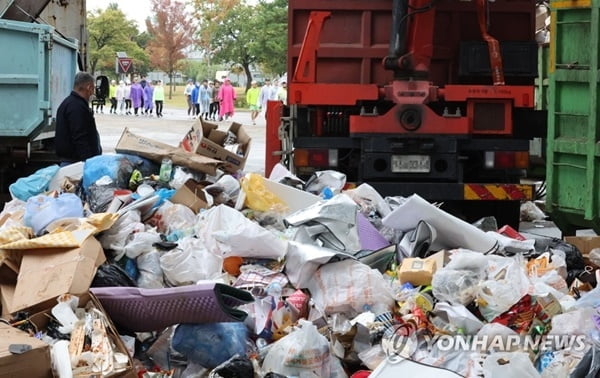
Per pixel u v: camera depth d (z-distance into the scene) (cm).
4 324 491
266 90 4109
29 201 678
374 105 1013
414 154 981
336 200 651
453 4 1012
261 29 6266
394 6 970
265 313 552
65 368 454
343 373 513
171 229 669
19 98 1084
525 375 460
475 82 1017
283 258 601
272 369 500
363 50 1014
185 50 7856
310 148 1005
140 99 4578
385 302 562
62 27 1406
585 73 828
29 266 543
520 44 994
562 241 711
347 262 582
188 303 502
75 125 989
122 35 7556
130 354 495
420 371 478
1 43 1077
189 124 3600
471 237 639
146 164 810
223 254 614
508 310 533
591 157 824
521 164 991
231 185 767
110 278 549
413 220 651
